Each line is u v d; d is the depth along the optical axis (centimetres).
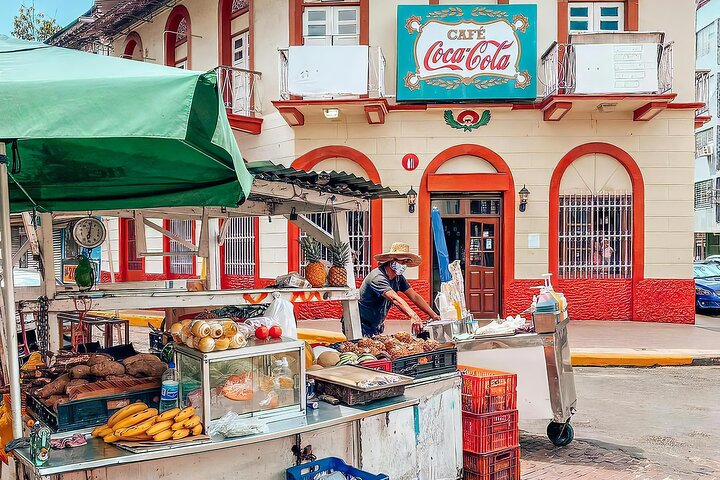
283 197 523
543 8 1347
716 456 573
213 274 718
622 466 546
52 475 281
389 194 604
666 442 613
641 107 1276
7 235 334
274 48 1444
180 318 625
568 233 1341
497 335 573
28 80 263
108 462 291
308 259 586
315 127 1378
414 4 1364
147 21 1794
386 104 1315
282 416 356
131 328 1418
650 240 1323
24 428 368
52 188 458
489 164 1352
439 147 1350
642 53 1234
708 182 2902
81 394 335
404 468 414
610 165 1335
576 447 597
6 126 255
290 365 363
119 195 469
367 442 393
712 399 790
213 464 331
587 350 1038
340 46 1281
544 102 1289
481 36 1317
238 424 328
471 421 483
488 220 1366
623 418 699
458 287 615
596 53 1238
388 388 400
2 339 404
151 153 390
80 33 1947
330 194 560
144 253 675
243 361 345
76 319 662
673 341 1122
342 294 577
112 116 259
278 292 518
